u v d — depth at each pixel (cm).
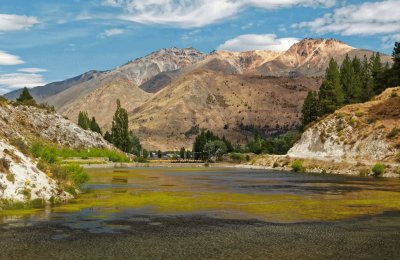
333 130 11650
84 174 5378
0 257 1995
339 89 15000
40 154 5606
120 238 2400
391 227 2748
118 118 18325
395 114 10675
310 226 2783
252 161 14375
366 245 2255
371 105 11925
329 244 2277
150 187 5691
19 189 3647
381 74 14900
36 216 3111
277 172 10269
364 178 7712
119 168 12606
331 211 3447
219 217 3141
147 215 3219
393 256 2041
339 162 9912
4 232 2542
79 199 4162
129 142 18625
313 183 6494
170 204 3853
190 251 2120
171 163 16850
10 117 13638
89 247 2189
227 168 13025
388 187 5741
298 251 2127
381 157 9462
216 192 5019
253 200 4203
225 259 1980
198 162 18812
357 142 10512
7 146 4047
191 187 5731
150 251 2116
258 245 2250
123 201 4038
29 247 2183
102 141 16625
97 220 2972
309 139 12325
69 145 14825
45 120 15012
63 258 1986
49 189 3981
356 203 3966
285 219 3053
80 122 18475
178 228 2702
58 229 2642
